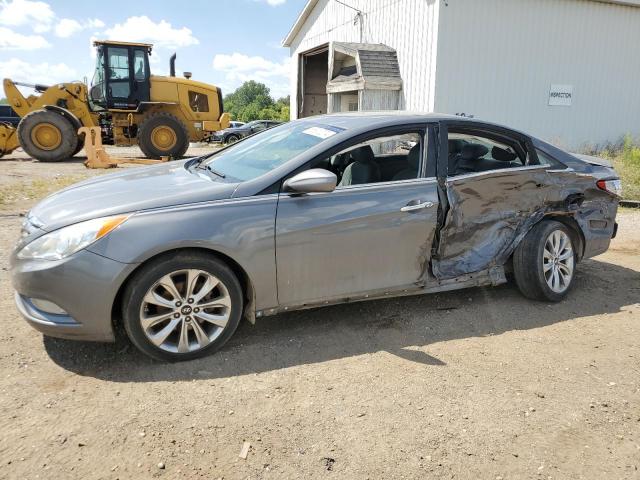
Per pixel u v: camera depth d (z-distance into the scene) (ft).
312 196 11.72
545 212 14.66
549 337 12.78
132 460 8.05
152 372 10.57
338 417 9.30
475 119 14.10
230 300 11.16
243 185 11.39
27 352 11.16
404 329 12.96
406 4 46.75
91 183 12.84
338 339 12.30
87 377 10.32
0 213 24.58
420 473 8.00
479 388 10.39
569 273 15.08
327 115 15.07
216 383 10.26
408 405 9.73
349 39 57.47
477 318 13.75
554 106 48.57
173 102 54.49
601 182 15.61
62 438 8.48
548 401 10.04
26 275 10.16
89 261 10.02
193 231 10.52
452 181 13.16
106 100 52.16
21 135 48.57
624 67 50.55
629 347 12.36
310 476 7.86
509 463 8.30
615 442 8.91
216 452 8.30
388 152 13.20
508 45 45.39
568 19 46.98
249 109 291.38
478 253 13.85
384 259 12.53
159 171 13.91
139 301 10.36
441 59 43.37
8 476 7.62
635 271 18.13
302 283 11.78
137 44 51.96
